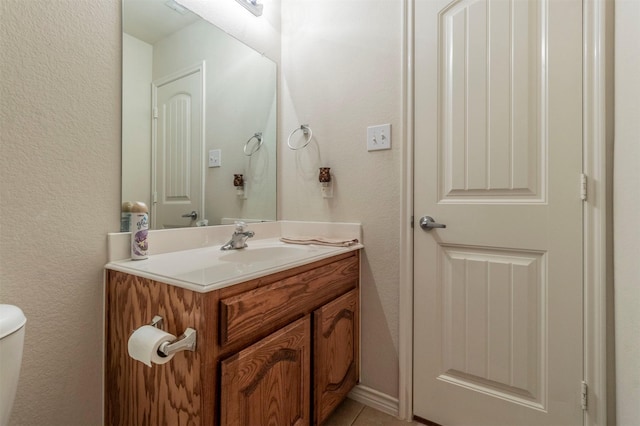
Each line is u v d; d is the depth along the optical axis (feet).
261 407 2.88
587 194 3.34
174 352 2.34
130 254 3.48
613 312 3.22
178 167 4.12
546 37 3.56
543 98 3.59
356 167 4.88
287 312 3.23
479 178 3.94
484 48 3.90
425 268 4.32
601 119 3.25
